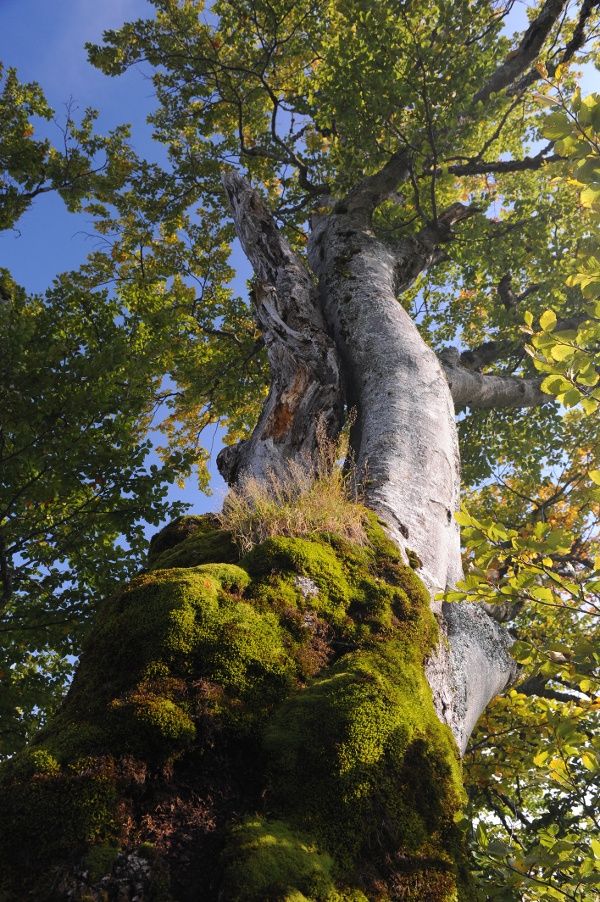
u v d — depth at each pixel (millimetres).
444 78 7191
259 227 6770
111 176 11820
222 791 1769
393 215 8445
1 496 6227
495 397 7941
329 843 1677
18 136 11797
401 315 5695
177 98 11258
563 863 2314
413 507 3615
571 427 9961
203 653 2043
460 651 3086
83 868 1468
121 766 1686
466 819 1935
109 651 2113
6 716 6449
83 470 6609
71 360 6379
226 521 3400
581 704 2746
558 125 2174
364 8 7105
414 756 1983
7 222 11625
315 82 9094
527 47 8500
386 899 1619
